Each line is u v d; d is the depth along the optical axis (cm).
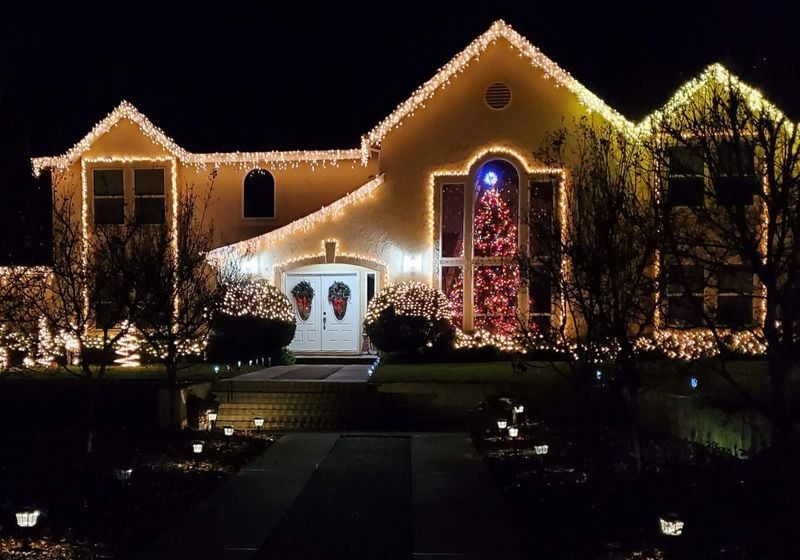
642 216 1057
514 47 2120
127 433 1376
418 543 772
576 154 1916
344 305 2345
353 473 1123
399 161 2173
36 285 1329
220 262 2038
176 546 757
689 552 690
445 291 2173
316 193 2339
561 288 1167
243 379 1759
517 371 1759
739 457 1020
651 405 1369
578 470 1084
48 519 815
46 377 1811
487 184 2159
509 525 835
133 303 1220
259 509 905
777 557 654
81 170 2262
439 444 1359
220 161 2303
